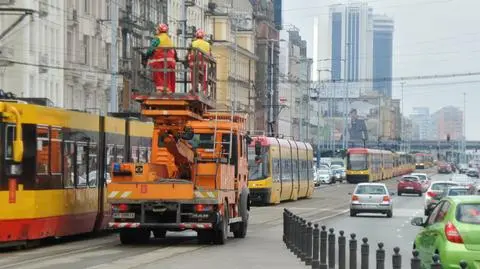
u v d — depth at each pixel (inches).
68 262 1146.0
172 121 1409.9
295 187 3506.4
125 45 4237.2
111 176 1411.2
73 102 3693.4
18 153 1259.8
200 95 1414.9
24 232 1299.2
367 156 5787.4
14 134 1272.1
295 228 1315.2
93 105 3929.6
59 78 3516.2
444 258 879.7
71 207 1446.9
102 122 1603.1
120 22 4138.8
